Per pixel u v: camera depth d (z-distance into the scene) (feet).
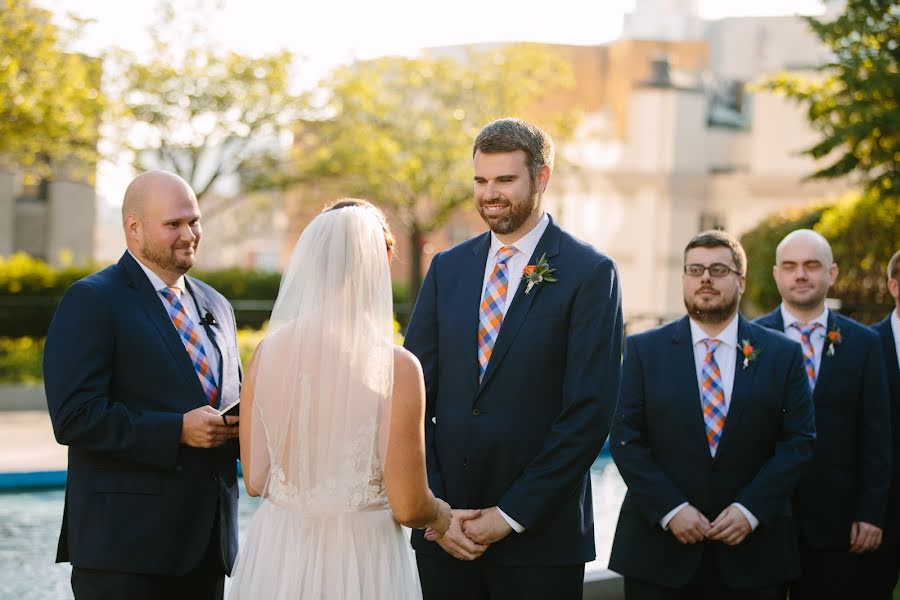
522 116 67.10
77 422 9.11
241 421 8.44
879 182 30.89
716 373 11.18
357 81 55.93
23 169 43.62
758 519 10.44
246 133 53.62
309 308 8.04
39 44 36.73
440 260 10.26
